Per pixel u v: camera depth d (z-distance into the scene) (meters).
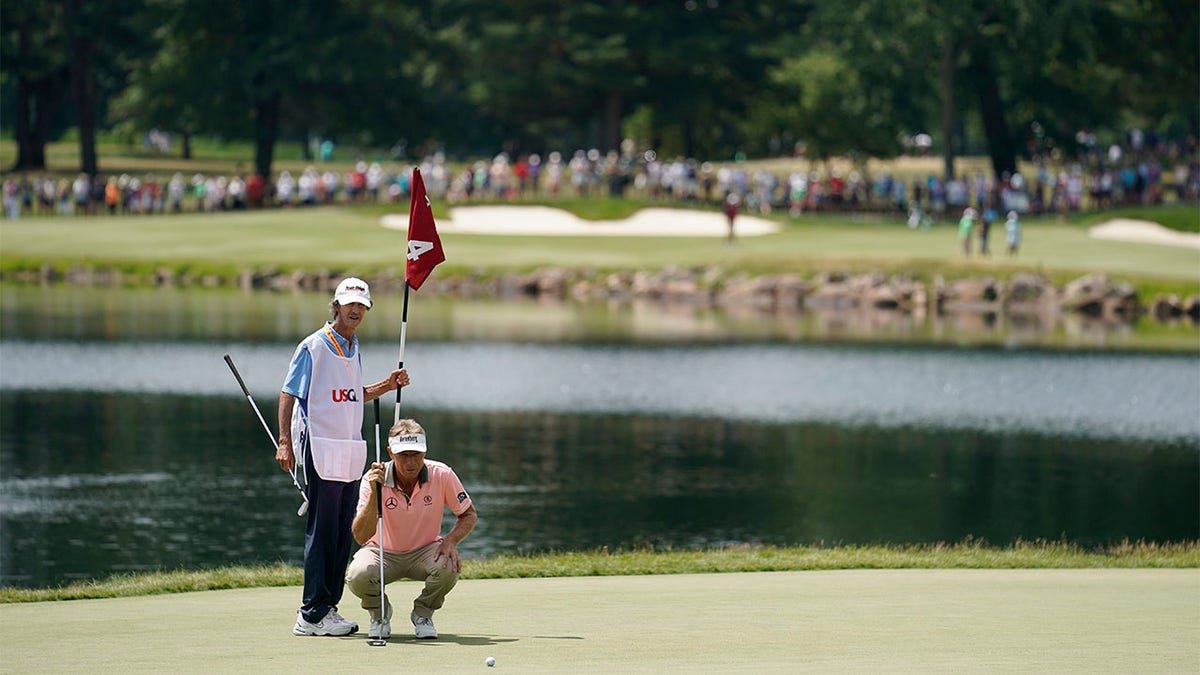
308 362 40.66
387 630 38.81
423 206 41.34
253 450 117.69
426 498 39.47
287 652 36.72
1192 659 34.78
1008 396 152.00
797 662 34.31
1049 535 91.06
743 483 107.56
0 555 83.12
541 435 127.69
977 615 42.62
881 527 93.19
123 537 87.88
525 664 34.31
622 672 32.97
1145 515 97.38
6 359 169.75
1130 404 147.50
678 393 152.50
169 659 35.62
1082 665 33.81
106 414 134.75
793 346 192.25
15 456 114.19
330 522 40.50
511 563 61.66
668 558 63.38
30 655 36.34
